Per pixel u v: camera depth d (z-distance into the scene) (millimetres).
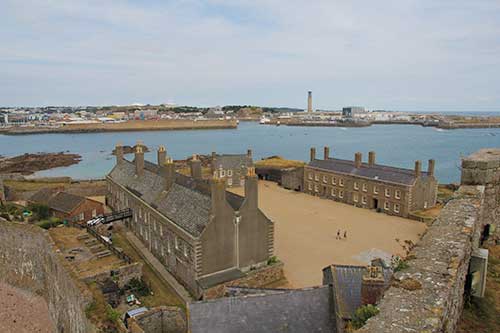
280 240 48062
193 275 32094
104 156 147875
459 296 10594
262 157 148125
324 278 20406
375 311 9258
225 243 33000
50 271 30766
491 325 11016
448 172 108688
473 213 13719
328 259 41500
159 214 38562
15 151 164250
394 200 60062
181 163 112562
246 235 34250
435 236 12070
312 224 55438
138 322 23500
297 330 16734
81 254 37938
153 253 41281
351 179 67812
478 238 14641
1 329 28281
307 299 17688
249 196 34156
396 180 60250
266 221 35500
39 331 28766
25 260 35219
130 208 49188
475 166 16906
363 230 52281
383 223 55719
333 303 17594
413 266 10328
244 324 16812
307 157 148000
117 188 55438
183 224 34656
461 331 10633
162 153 51562
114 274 32469
